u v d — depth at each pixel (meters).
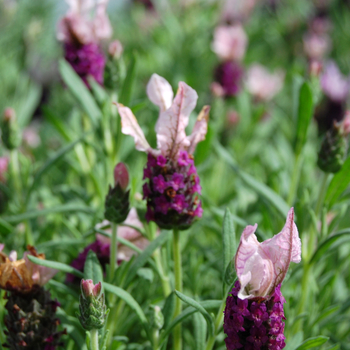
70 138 0.60
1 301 0.51
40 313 0.47
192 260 0.53
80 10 0.58
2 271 0.46
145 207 0.51
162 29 0.99
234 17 1.02
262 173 0.73
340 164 0.52
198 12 0.98
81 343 0.49
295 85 0.58
